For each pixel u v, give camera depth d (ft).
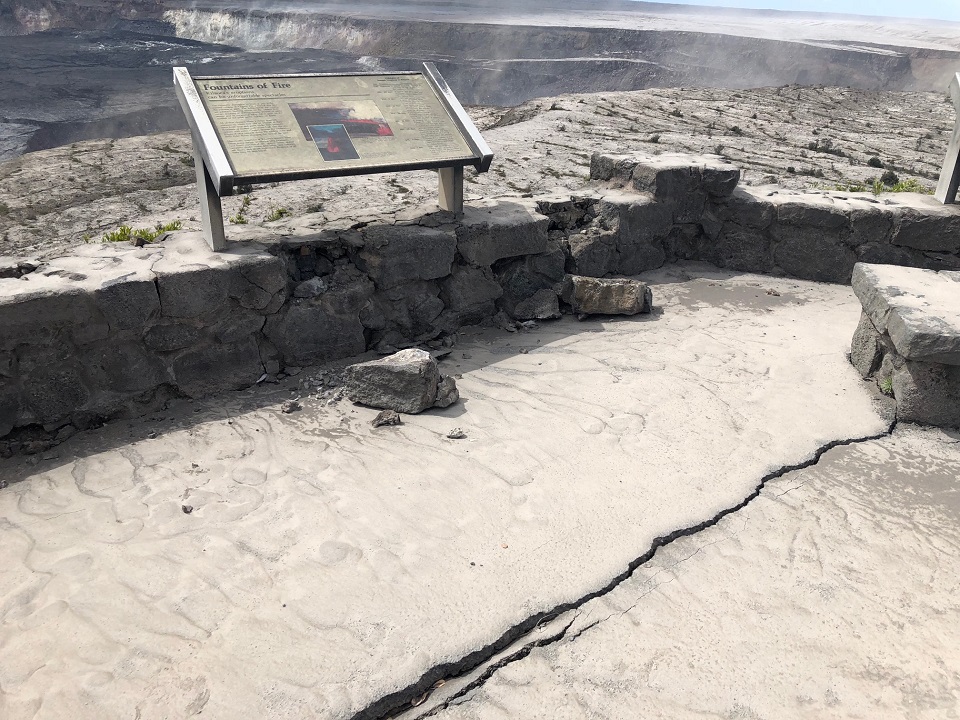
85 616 10.35
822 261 24.52
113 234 19.83
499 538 12.01
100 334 15.01
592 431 15.24
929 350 14.71
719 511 12.78
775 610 10.75
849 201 24.40
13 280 14.84
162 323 15.74
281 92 18.24
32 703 9.04
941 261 23.66
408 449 14.61
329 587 10.91
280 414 16.06
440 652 9.77
